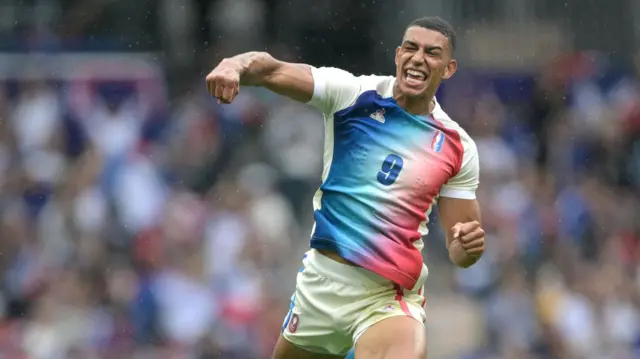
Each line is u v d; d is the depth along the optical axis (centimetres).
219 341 4412
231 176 5088
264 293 4591
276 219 4822
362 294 2319
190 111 5319
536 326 4641
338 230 2320
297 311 2398
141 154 5016
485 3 5959
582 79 5834
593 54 6003
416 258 2325
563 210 5188
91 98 5406
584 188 5316
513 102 5838
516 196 5169
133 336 4462
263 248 4728
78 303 4481
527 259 4956
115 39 5784
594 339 4647
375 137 2311
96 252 4650
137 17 5872
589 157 5531
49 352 4375
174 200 4872
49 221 4797
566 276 4806
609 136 5597
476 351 4634
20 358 4384
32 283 4581
